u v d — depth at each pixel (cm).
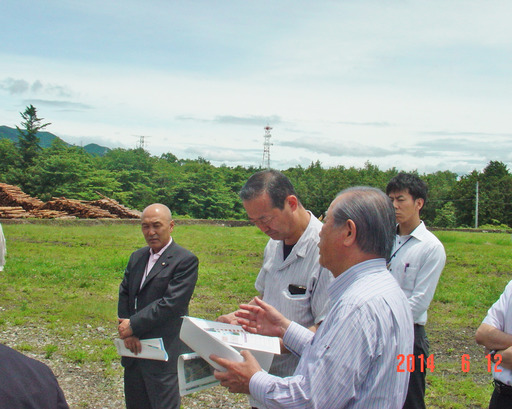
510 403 268
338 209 206
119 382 546
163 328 373
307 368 193
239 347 233
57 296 935
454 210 7019
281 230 275
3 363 146
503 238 2875
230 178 7262
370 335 185
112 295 968
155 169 7494
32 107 5681
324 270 268
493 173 7881
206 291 1057
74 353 621
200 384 249
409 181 357
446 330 813
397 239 368
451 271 1451
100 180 5284
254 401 242
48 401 149
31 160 5509
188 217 5228
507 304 277
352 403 188
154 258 393
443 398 528
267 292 298
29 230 2089
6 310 823
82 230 2222
